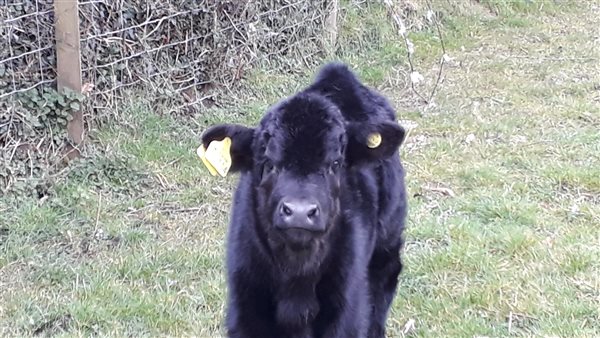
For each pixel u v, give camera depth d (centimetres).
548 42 878
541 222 494
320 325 367
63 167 522
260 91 665
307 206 341
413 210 506
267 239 358
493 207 505
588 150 575
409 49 723
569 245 471
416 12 892
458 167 551
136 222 496
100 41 555
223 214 506
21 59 520
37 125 516
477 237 477
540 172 542
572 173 535
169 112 596
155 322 424
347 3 845
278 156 349
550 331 417
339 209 362
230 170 367
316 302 366
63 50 522
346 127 367
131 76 582
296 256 356
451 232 483
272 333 365
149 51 589
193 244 479
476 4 980
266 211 353
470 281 451
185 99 618
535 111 661
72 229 486
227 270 373
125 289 444
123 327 421
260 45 693
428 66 787
